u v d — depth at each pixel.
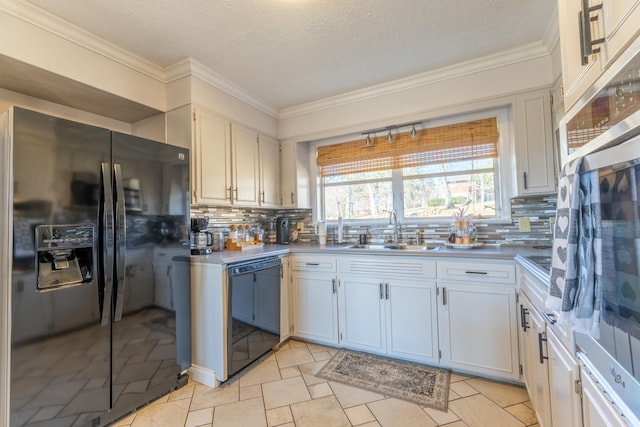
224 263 2.06
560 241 0.91
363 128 2.84
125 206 1.73
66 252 1.53
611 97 0.70
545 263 1.50
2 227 1.35
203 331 2.12
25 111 1.36
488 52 2.24
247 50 2.15
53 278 1.48
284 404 1.83
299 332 2.72
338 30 1.94
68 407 1.49
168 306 1.98
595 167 0.77
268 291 2.47
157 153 1.93
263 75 2.51
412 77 2.56
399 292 2.31
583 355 0.91
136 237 1.79
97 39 1.95
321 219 3.37
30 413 1.37
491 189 2.60
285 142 3.26
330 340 2.59
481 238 2.57
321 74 2.51
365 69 2.44
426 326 2.22
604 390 0.76
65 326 1.48
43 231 1.40
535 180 2.15
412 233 2.86
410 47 2.15
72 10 1.69
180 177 2.09
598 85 0.77
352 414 1.72
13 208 1.32
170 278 2.00
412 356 2.27
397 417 1.69
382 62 2.34
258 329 2.35
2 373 1.33
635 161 0.60
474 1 1.71
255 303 2.33
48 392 1.42
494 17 1.85
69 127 1.50
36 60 1.69
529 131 2.18
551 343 1.24
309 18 1.82
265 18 1.81
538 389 1.47
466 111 2.43
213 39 2.01
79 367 1.53
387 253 2.34
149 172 1.88
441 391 1.91
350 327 2.50
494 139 2.53
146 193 1.85
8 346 1.32
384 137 2.95
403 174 2.96
